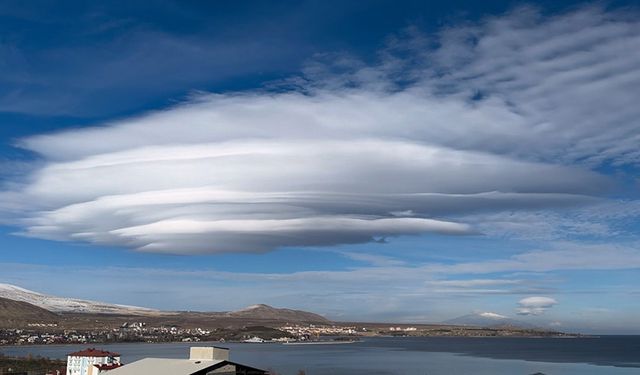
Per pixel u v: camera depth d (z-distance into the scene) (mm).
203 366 95438
